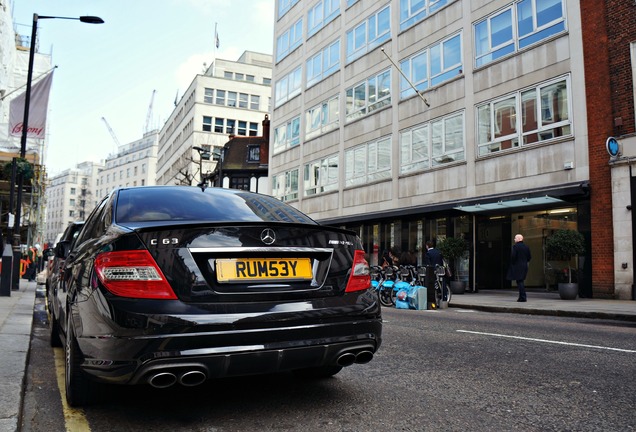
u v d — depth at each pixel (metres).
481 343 5.79
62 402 3.36
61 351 5.28
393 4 22.25
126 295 2.63
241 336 2.68
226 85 64.50
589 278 13.78
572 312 10.20
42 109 18.08
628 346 5.63
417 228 20.16
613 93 13.62
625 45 13.46
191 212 3.44
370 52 23.61
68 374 3.21
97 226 3.67
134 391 3.58
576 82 14.45
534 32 15.83
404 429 2.82
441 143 18.98
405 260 14.64
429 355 5.02
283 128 31.98
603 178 13.63
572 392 3.60
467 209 16.69
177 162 70.38
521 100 16.05
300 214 3.99
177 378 2.58
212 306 2.69
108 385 3.17
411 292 11.87
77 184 146.62
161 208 3.46
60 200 147.50
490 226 18.05
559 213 15.66
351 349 3.07
